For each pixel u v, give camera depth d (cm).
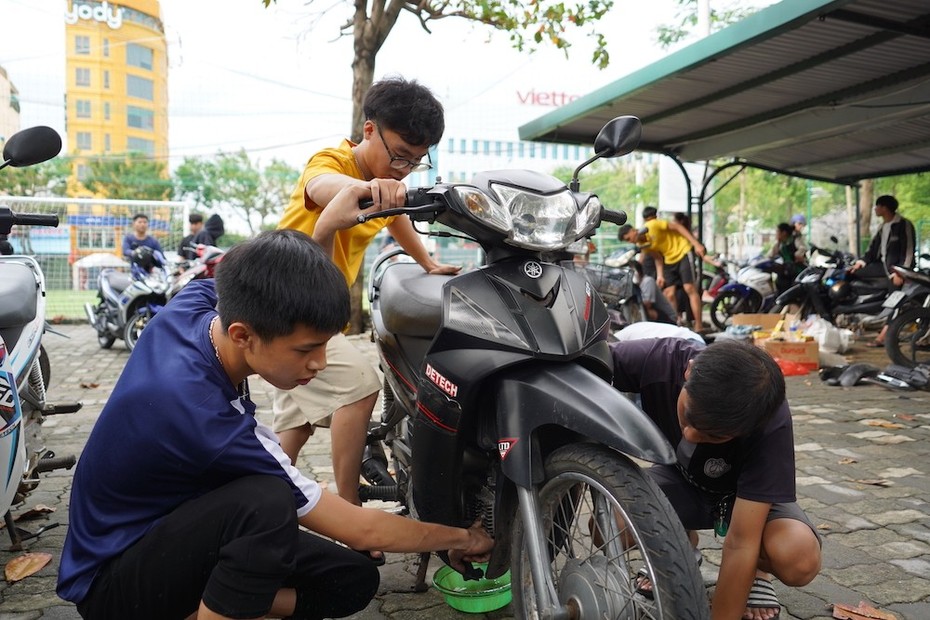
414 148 247
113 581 171
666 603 162
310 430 283
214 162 3684
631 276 766
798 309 946
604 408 177
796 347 738
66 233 1327
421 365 231
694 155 1160
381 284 260
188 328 182
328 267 166
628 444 169
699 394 188
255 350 166
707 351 194
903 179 2278
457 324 203
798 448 467
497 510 209
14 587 278
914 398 609
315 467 427
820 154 1173
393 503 367
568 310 204
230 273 164
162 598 171
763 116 959
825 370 690
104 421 174
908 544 319
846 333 857
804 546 215
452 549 208
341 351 266
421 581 275
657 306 836
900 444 474
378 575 204
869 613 254
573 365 197
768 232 2800
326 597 199
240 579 162
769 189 2825
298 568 194
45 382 400
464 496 227
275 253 163
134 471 170
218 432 168
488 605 259
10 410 224
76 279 1320
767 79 802
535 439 193
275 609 196
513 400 193
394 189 213
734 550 208
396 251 298
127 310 855
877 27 646
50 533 331
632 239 1033
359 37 984
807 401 602
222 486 173
